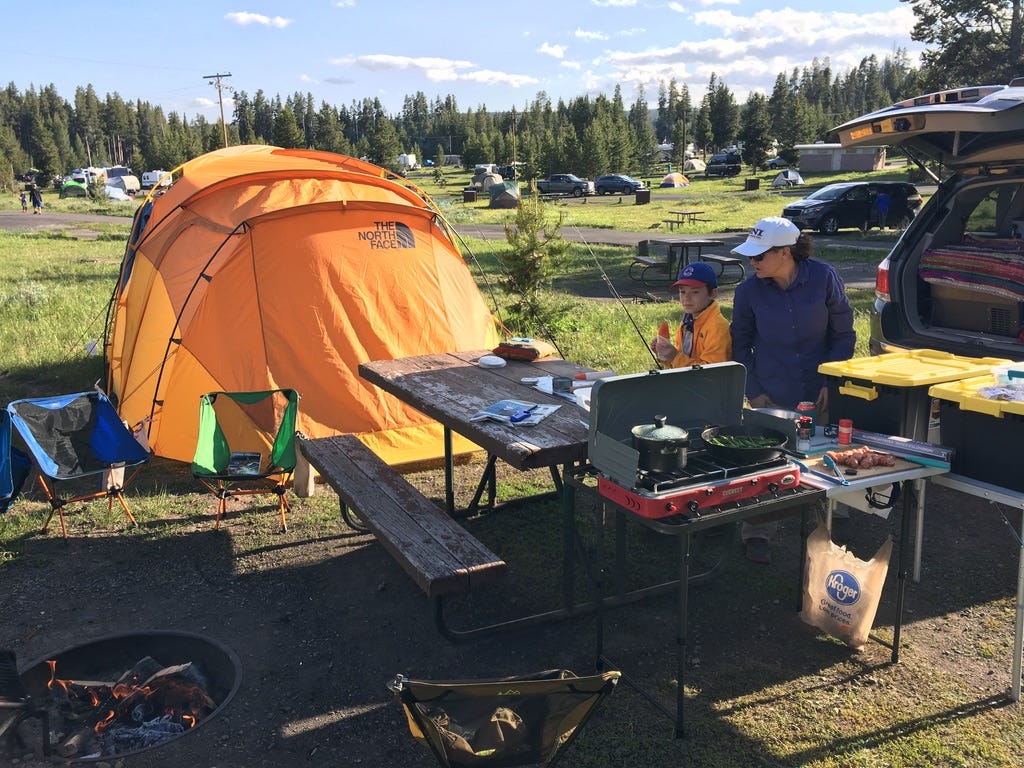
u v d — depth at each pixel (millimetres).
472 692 2316
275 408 5906
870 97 154875
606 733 3209
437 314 6746
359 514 4004
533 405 4133
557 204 42719
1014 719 3266
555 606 4207
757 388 4531
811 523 5152
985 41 42844
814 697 3430
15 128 157250
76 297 13391
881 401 3762
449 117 154250
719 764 3033
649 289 15008
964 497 5555
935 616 4066
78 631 3998
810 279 4289
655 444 2988
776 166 78125
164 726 3336
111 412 5512
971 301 5441
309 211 6422
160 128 167750
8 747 3107
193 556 4816
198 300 6109
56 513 5402
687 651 3781
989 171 5383
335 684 3580
